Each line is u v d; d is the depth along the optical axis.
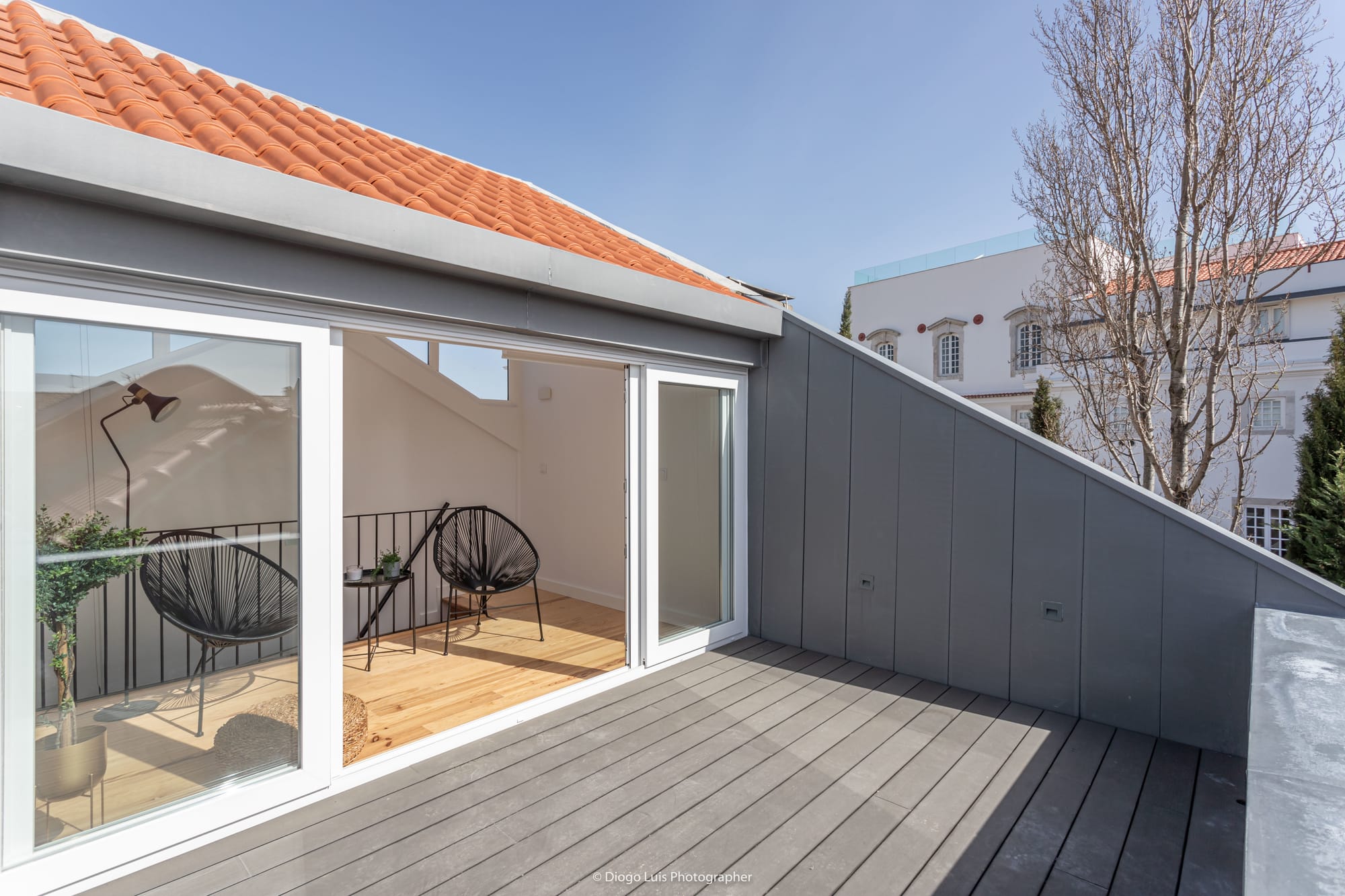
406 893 1.85
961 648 3.45
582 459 5.63
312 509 2.33
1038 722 3.04
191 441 2.08
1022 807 2.33
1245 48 4.78
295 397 2.31
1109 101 5.62
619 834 2.15
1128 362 5.82
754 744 2.80
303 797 2.30
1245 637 2.68
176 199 1.81
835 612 3.95
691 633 3.97
